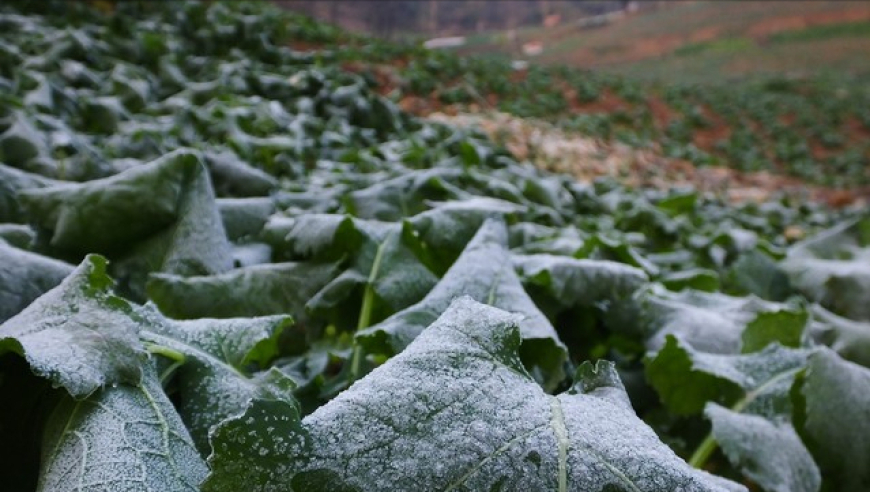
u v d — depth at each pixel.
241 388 0.59
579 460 0.45
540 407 0.48
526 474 0.44
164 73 2.59
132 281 0.78
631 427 0.49
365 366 0.72
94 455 0.50
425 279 0.82
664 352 0.76
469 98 4.96
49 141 1.22
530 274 0.84
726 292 1.35
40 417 0.54
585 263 0.87
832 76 13.30
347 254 0.83
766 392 0.75
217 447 0.43
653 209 1.77
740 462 0.67
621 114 6.39
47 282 0.67
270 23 4.70
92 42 2.76
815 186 6.17
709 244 1.57
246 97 2.59
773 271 1.27
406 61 5.43
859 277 1.17
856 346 0.96
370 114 2.68
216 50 3.53
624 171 4.12
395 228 0.85
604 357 0.90
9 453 0.54
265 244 0.90
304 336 0.79
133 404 0.53
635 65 16.72
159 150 1.40
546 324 0.70
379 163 1.86
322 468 0.43
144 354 0.54
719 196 4.23
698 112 7.70
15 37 2.58
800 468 0.69
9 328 0.56
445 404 0.47
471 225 0.89
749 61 15.80
